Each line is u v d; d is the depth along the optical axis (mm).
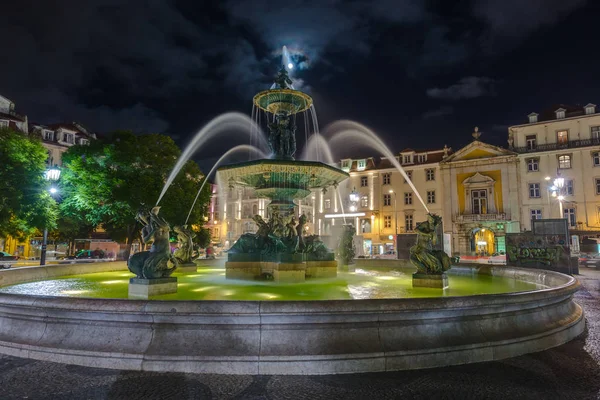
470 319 5105
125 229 31422
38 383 4133
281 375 4371
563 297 6207
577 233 38594
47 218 23312
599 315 8141
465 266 12086
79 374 4371
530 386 4148
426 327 4879
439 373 4500
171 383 4137
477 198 49594
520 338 5250
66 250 48062
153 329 4672
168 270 7020
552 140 46656
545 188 45875
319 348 4520
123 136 27797
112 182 26266
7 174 22594
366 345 4609
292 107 11672
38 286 8695
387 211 56031
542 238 18125
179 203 27766
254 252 10062
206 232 32562
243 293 7211
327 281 9711
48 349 4801
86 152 26906
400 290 7738
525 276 10078
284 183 10945
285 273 9195
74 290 7867
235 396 3852
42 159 24969
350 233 13062
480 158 49500
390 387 4094
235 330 4594
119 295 7023
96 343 4707
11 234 25891
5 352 5062
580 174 44406
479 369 4641
